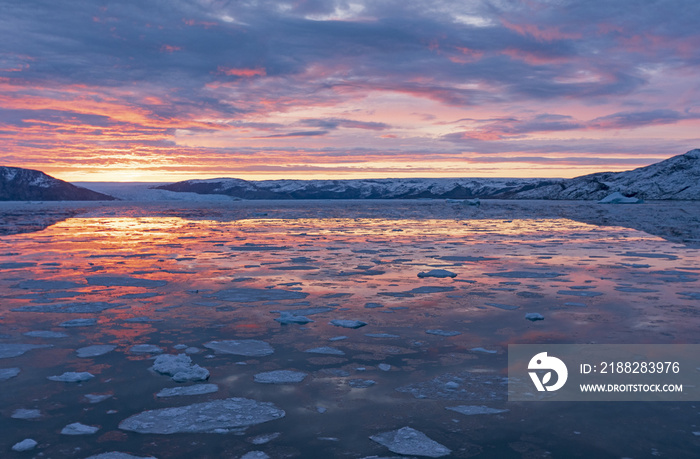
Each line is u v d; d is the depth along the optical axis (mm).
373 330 5621
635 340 5137
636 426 3318
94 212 50156
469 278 8930
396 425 3361
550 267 10195
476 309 6570
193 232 20672
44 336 5418
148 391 3947
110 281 8688
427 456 2963
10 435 3223
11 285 8359
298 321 5965
